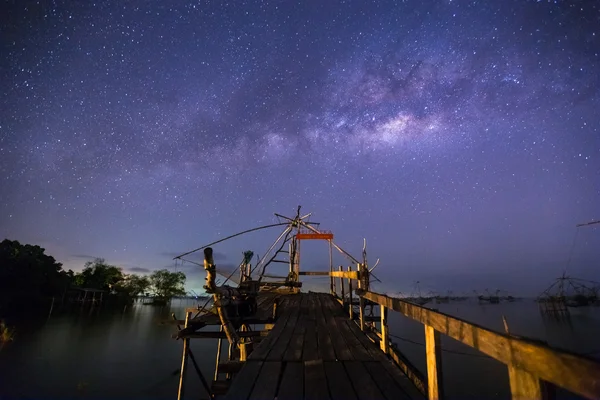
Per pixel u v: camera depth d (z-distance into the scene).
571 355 1.43
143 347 33.81
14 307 46.94
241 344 8.12
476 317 61.34
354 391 3.78
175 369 25.48
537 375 1.64
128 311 66.62
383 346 5.90
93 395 18.91
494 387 20.98
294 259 17.44
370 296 7.14
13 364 24.34
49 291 54.19
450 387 21.09
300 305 12.61
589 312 73.31
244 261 12.54
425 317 3.21
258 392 3.76
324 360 5.03
